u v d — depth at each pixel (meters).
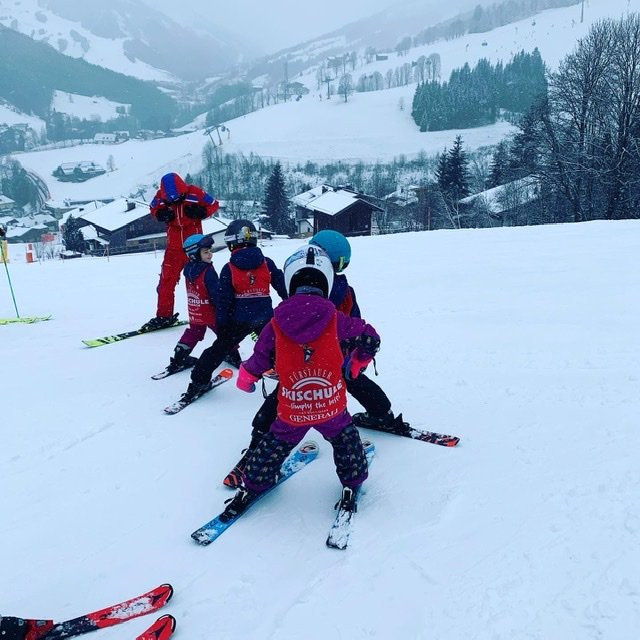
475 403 4.07
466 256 10.87
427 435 3.57
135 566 2.55
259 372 2.89
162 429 3.91
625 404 3.81
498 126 150.88
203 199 6.31
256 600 2.31
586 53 29.72
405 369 4.89
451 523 2.71
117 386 4.77
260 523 2.83
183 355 5.01
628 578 2.25
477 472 3.13
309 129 159.50
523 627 2.07
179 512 2.96
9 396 4.61
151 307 8.13
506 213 38.66
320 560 2.53
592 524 2.60
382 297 7.84
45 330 6.84
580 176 29.94
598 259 9.45
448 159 51.25
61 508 3.01
